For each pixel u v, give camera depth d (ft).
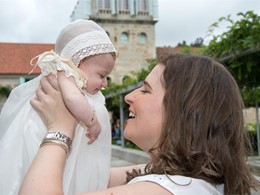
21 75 121.90
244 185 5.01
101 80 7.22
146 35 132.46
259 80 25.11
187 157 4.53
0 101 120.57
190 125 4.64
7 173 5.85
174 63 5.15
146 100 5.26
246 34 20.40
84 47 6.98
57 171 4.41
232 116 4.86
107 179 6.78
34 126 5.96
